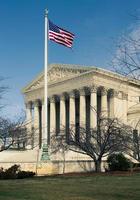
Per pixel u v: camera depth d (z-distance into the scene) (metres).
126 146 62.78
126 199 23.66
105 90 95.12
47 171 54.66
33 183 38.44
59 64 105.12
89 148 61.88
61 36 55.75
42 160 54.81
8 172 47.53
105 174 51.47
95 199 23.84
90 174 52.06
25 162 56.78
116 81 95.12
